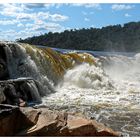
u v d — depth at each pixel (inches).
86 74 870.4
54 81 854.5
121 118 524.1
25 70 775.7
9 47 764.6
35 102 642.2
